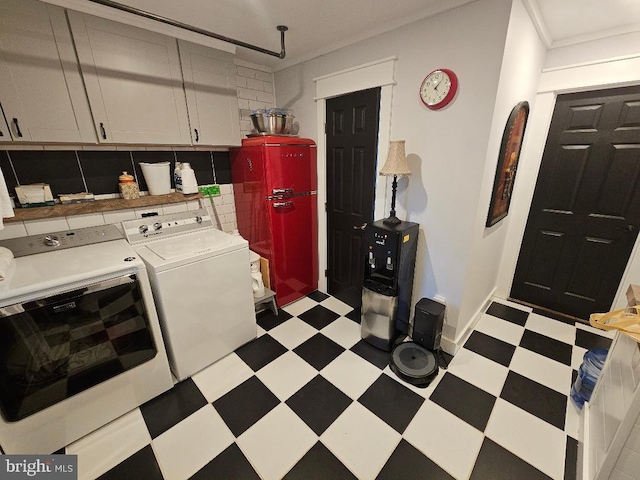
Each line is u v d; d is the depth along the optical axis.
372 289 1.96
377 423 1.50
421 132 1.82
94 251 1.68
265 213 2.36
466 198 1.71
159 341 1.62
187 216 2.24
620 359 1.14
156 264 1.57
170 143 1.97
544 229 2.41
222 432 1.46
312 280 2.89
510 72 1.56
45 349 1.27
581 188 2.19
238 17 1.72
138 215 2.06
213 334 1.89
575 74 2.01
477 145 1.59
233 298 1.95
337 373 1.84
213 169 2.52
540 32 1.81
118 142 1.75
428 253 1.98
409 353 1.92
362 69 2.00
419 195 1.92
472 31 1.49
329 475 1.26
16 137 1.44
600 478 1.00
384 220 1.99
